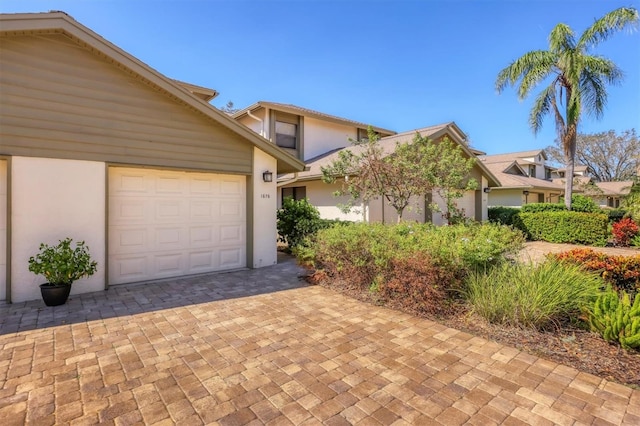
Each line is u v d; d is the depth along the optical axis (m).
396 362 3.41
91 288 5.99
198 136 7.17
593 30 13.25
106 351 3.66
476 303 4.48
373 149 8.62
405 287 5.01
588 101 13.77
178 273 7.19
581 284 4.34
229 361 3.44
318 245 6.76
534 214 14.22
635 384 2.97
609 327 3.62
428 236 5.40
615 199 32.25
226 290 6.19
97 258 6.01
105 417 2.54
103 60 6.02
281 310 5.05
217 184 7.73
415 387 2.96
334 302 5.45
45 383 3.00
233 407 2.67
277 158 8.40
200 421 2.50
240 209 8.12
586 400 2.75
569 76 13.48
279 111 14.11
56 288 5.15
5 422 2.47
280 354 3.59
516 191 21.12
